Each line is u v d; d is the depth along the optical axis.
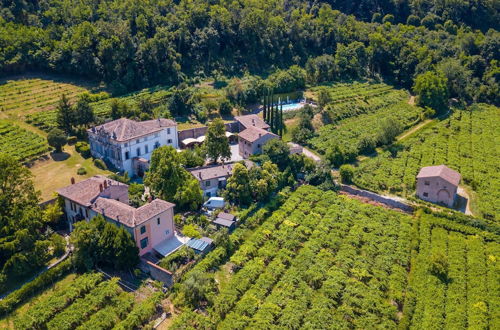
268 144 117.06
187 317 68.50
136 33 175.75
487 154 131.12
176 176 96.00
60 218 90.06
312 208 102.25
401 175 116.44
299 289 75.38
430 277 79.38
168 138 123.62
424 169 111.94
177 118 145.12
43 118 134.88
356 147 129.88
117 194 90.88
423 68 181.12
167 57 167.62
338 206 102.25
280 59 193.62
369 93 173.88
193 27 184.62
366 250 86.38
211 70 175.88
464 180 115.88
